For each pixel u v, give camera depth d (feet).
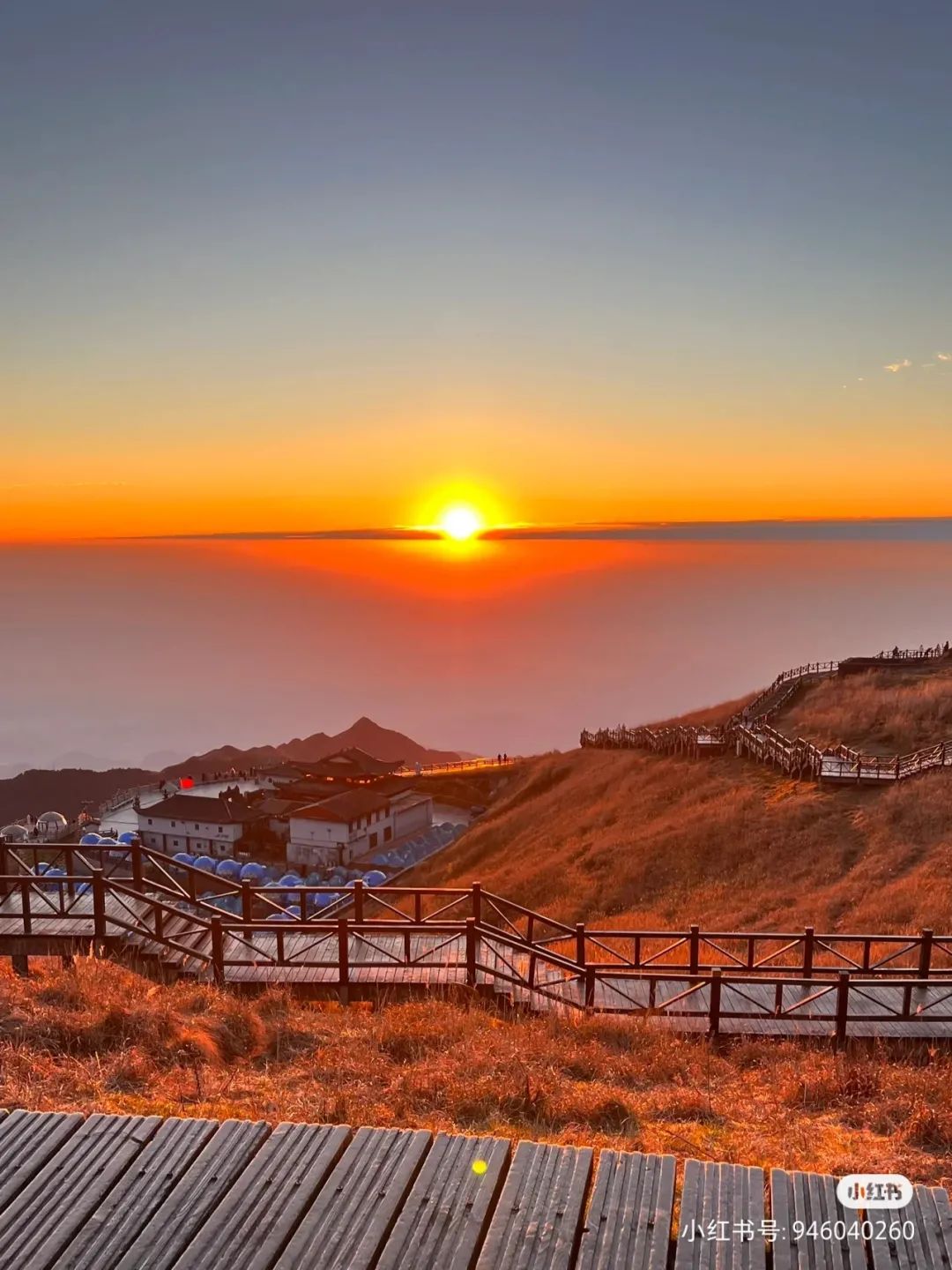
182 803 259.60
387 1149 13.64
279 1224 12.18
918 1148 25.71
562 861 129.08
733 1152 24.79
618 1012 45.06
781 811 119.55
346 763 294.66
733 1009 46.01
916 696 164.45
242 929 46.50
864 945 49.32
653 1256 11.71
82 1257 11.76
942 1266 11.52
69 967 43.96
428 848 246.47
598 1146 24.79
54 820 185.06
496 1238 11.96
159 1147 13.88
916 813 108.17
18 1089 25.55
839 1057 37.40
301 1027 36.50
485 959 50.72
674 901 102.06
